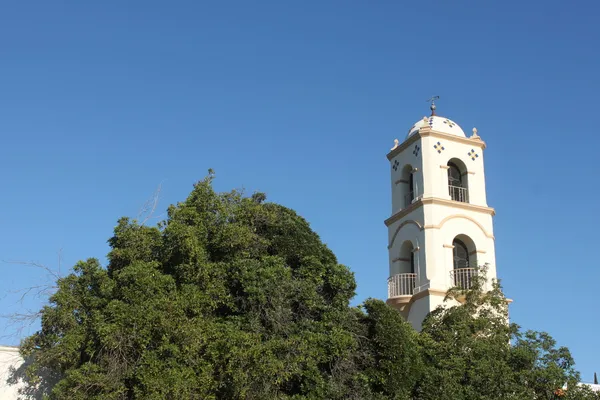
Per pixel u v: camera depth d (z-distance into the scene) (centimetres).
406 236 3991
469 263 3941
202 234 2605
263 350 2331
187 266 2472
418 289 3791
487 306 3441
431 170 3975
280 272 2570
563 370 2997
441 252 3822
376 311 2802
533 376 2952
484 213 3997
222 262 2575
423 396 2784
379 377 2689
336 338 2544
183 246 2473
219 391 2359
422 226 3878
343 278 2738
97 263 2539
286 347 2414
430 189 3938
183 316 2322
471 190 4038
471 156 4109
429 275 3769
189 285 2458
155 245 2562
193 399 2244
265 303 2497
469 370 2891
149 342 2269
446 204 3916
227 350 2300
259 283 2505
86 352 2323
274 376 2364
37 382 2570
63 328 2403
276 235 2783
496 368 2897
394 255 4044
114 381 2219
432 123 4150
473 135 4172
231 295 2541
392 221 4119
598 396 3095
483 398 2827
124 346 2255
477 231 3947
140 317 2259
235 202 2831
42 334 2436
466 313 3225
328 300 2731
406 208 4003
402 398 2673
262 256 2661
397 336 2759
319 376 2486
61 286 2434
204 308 2455
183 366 2256
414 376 2770
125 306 2292
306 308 2623
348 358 2620
